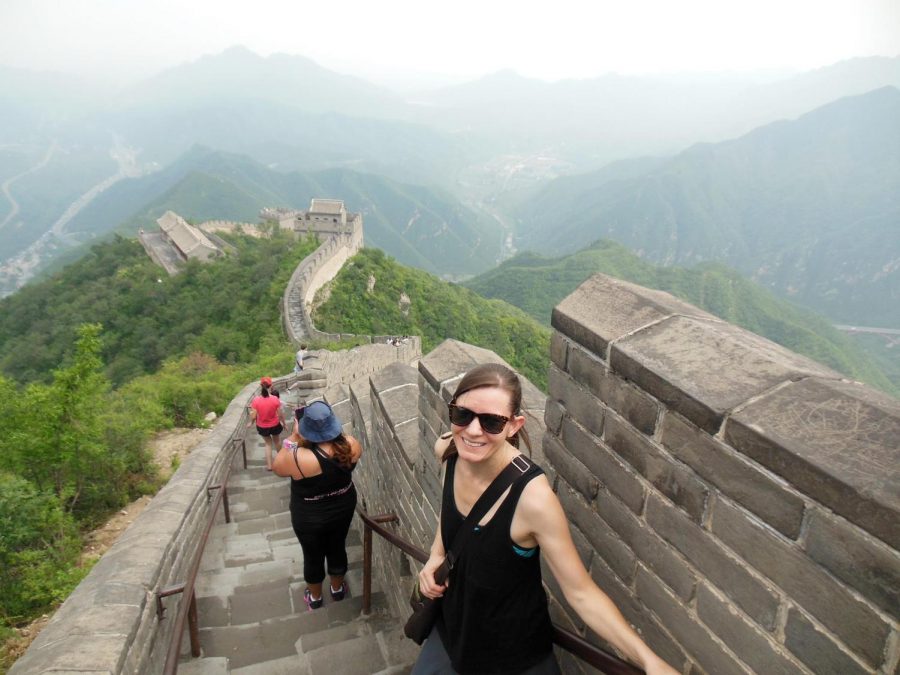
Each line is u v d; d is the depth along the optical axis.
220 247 67.62
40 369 50.34
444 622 1.97
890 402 1.25
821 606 1.20
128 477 10.09
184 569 4.58
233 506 7.32
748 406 1.38
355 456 4.03
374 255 64.88
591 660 1.80
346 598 4.57
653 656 1.44
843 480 1.10
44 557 7.27
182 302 52.22
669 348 1.71
